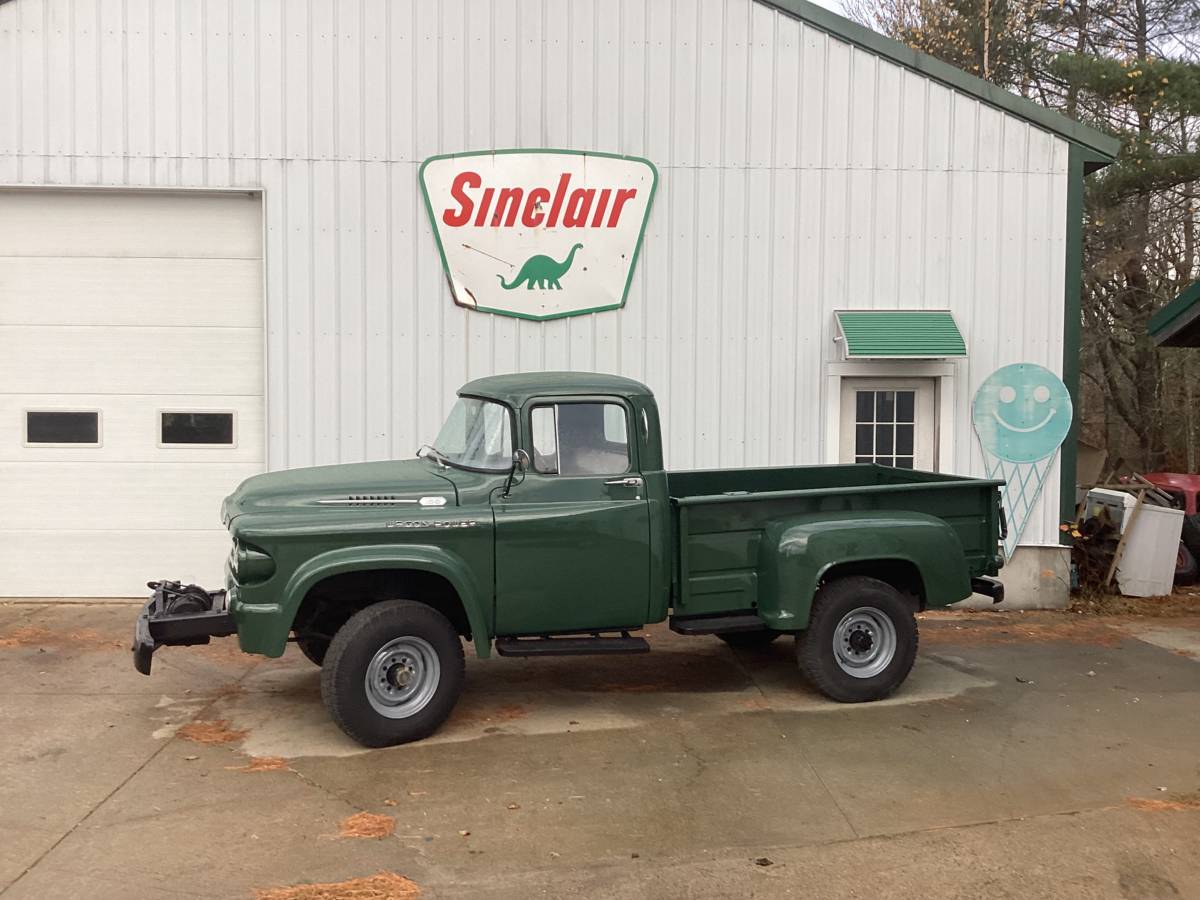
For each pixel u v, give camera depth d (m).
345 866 4.19
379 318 9.03
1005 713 6.25
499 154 8.99
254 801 4.83
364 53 8.92
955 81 9.09
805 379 9.21
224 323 9.16
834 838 4.48
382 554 5.52
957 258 9.20
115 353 9.12
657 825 4.61
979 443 9.27
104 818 4.62
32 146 8.85
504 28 8.96
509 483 5.80
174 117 8.88
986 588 6.82
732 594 6.32
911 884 4.07
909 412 9.33
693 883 4.07
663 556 6.05
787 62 9.10
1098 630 8.52
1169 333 8.86
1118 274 19.78
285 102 8.91
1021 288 9.23
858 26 9.04
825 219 9.17
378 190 8.98
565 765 5.33
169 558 9.20
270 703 6.34
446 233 9.00
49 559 9.13
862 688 6.37
